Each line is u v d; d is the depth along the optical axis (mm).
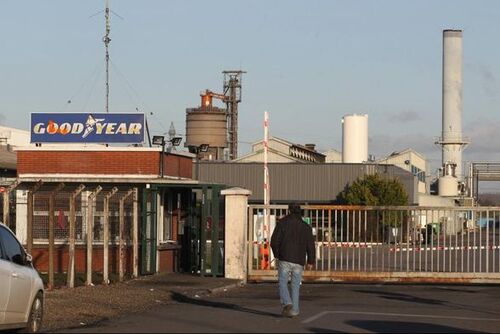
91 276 25109
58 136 34625
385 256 27453
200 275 28641
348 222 27625
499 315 19422
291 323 16594
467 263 27156
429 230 28125
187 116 80062
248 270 28062
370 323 17031
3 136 52250
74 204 24250
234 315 17938
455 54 103312
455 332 15961
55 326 16859
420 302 22047
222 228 29750
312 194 73625
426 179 118938
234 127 99250
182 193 31688
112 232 28828
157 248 29406
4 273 14562
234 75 99375
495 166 103500
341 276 27141
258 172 73500
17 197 28734
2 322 14523
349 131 93500
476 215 27281
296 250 17656
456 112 103688
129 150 32594
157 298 21688
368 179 70250
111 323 16609
